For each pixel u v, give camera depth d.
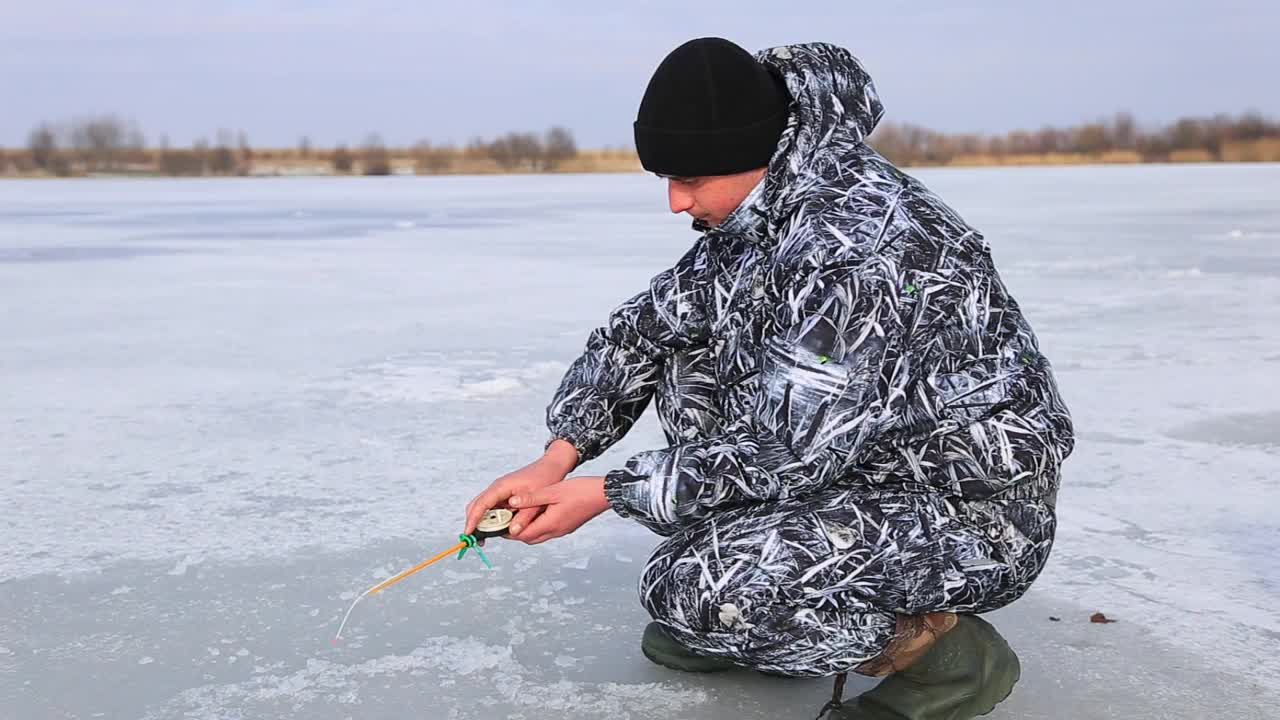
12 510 2.79
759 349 1.66
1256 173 35.59
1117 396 3.96
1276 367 4.46
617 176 49.66
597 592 2.26
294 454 3.31
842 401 1.49
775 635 1.59
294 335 5.54
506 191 28.12
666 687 1.84
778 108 1.57
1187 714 1.75
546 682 1.86
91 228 13.90
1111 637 2.02
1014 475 1.57
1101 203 18.05
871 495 1.60
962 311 1.55
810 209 1.55
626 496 1.58
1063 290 6.96
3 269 8.77
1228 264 8.42
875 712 1.68
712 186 1.58
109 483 3.03
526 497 1.63
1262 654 1.96
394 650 1.99
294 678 1.89
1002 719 1.73
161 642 2.03
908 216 1.55
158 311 6.44
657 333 1.83
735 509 1.64
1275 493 2.86
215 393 4.18
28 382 4.41
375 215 16.97
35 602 2.21
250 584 2.31
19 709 1.78
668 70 1.56
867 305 1.49
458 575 2.35
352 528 2.65
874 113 1.64
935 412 1.57
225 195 25.69
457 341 5.33
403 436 3.52
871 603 1.59
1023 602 2.18
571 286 7.58
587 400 1.87
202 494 2.92
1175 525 2.62
